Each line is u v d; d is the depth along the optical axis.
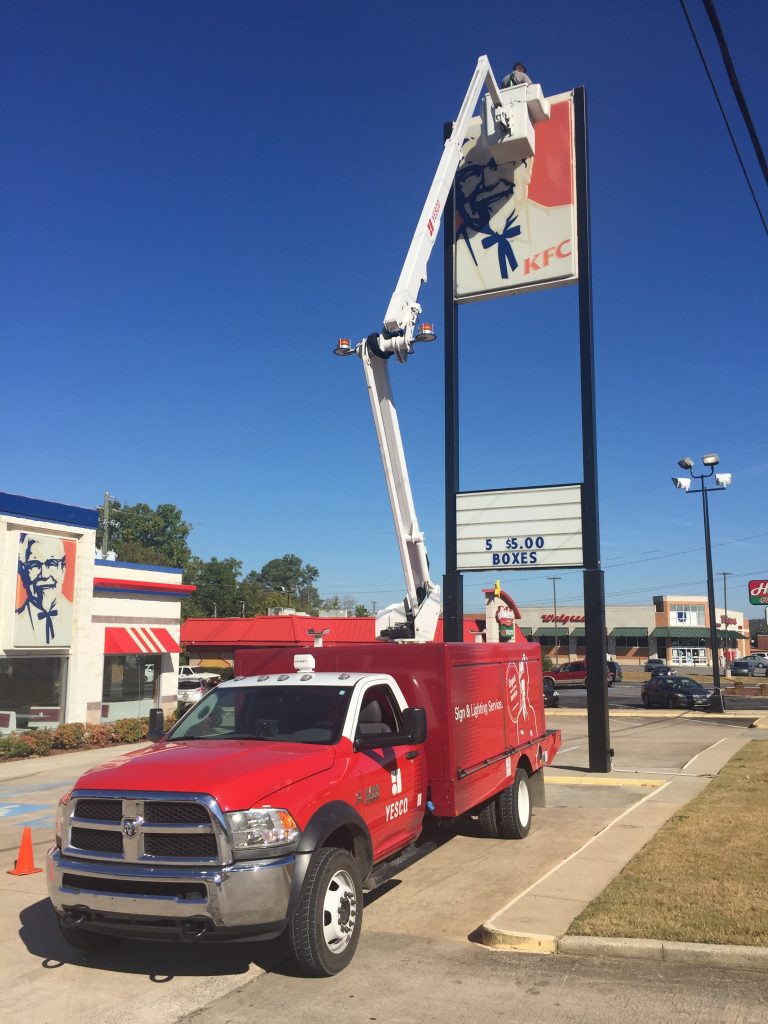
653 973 5.14
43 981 5.30
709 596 31.55
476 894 7.16
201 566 95.19
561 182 16.09
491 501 15.92
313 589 168.50
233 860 4.81
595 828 10.02
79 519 22.30
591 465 15.27
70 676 22.02
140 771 5.23
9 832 10.59
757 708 34.72
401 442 11.20
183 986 5.16
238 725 6.52
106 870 4.94
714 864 7.32
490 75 14.82
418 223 12.09
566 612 86.69
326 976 5.21
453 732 7.43
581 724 28.31
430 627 10.95
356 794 5.78
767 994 4.77
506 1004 4.77
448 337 16.78
